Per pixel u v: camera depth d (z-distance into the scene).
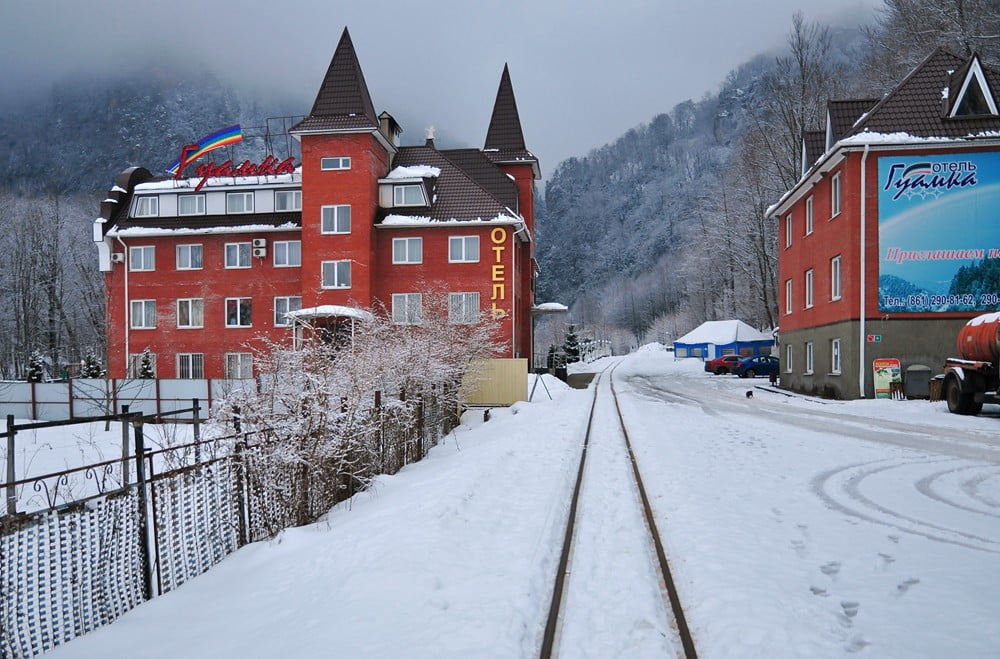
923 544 6.69
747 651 4.38
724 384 38.31
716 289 82.19
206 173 40.31
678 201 178.38
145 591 6.30
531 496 9.14
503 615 5.00
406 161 38.47
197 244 38.81
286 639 4.78
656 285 147.62
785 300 35.28
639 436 15.35
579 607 5.31
